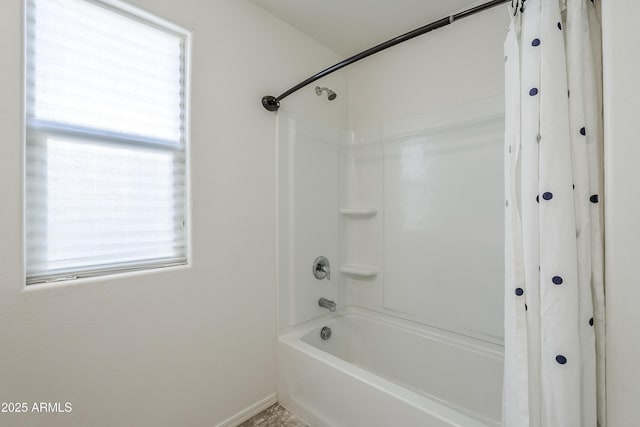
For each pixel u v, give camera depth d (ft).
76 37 3.20
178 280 3.85
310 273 5.73
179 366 3.86
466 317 4.98
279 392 5.04
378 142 6.20
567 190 2.29
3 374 2.66
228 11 4.42
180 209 4.04
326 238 6.10
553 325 2.30
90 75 3.29
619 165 2.01
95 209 3.34
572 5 2.40
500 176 4.60
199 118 4.06
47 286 2.89
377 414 3.60
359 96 6.64
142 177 3.70
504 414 2.74
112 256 3.46
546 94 2.38
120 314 3.36
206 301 4.14
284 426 4.48
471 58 4.95
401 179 5.85
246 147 4.66
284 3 4.82
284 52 5.28
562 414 2.23
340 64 3.96
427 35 5.51
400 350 5.70
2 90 2.65
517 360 2.54
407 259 5.76
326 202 6.11
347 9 4.99
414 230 5.65
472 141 4.90
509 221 2.71
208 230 4.17
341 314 6.36
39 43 2.98
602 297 2.27
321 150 5.99
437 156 5.32
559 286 2.28
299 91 5.58
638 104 1.94
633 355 1.98
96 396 3.19
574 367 2.22
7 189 2.68
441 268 5.28
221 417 4.31
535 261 2.46
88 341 3.13
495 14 4.69
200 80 4.07
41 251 3.00
